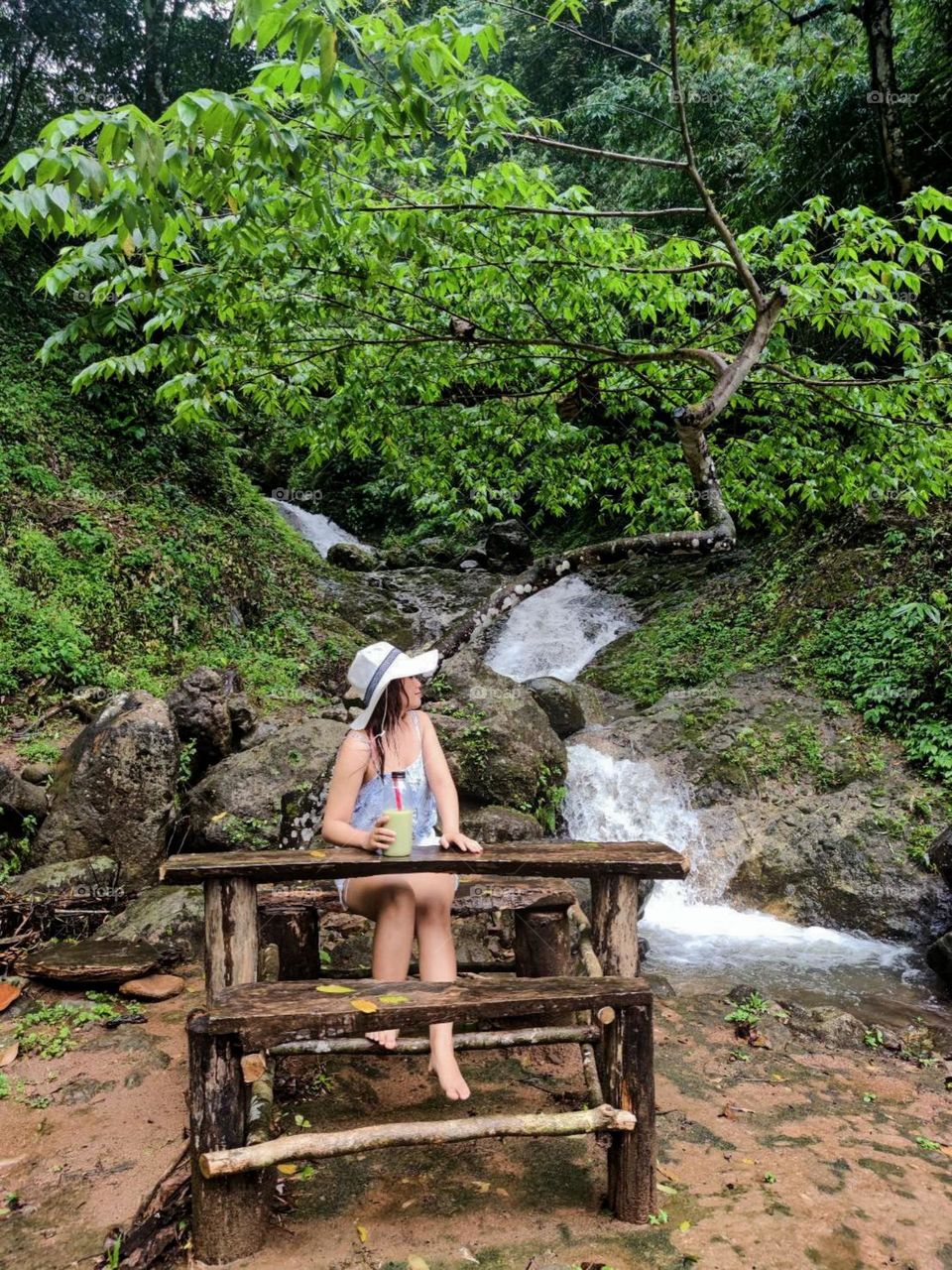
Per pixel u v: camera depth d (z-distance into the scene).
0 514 8.10
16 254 11.14
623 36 13.09
